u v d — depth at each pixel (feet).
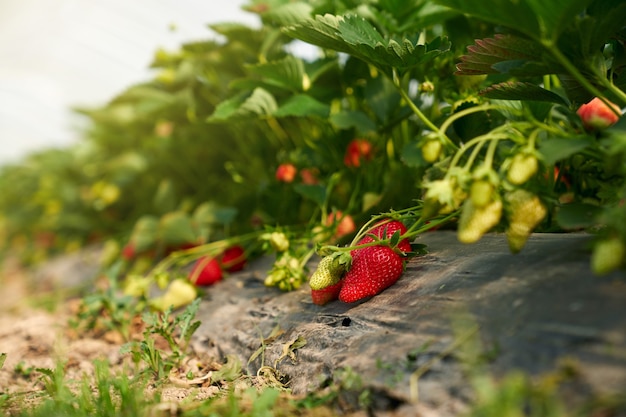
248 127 2.60
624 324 1.02
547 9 1.17
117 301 1.96
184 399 1.39
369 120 1.87
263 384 1.43
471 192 1.18
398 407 1.14
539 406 1.00
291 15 1.91
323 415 1.22
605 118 1.40
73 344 1.92
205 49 2.51
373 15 1.85
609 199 1.46
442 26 1.96
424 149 1.31
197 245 2.46
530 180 1.22
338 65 2.03
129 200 3.75
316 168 2.22
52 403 1.36
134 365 1.62
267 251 1.82
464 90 1.76
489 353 1.10
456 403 1.08
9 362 1.84
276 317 1.65
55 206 4.09
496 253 1.36
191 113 2.65
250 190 2.46
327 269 1.45
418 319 1.27
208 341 1.76
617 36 1.33
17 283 4.08
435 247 1.59
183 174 3.13
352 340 1.34
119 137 3.58
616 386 0.97
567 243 1.28
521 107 1.53
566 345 1.04
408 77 1.88
